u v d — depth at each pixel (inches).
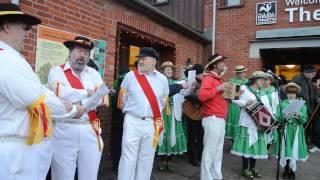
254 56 376.5
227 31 391.9
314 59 401.1
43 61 170.9
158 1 441.4
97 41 211.9
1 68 80.3
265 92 222.8
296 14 354.9
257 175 220.2
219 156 188.9
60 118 97.0
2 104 82.9
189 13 414.6
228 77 387.5
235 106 266.1
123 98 155.3
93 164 123.7
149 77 155.6
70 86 120.3
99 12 214.1
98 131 125.3
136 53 289.4
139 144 152.5
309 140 328.2
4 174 82.2
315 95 313.4
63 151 117.8
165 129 212.7
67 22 187.0
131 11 248.8
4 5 85.4
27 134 86.4
